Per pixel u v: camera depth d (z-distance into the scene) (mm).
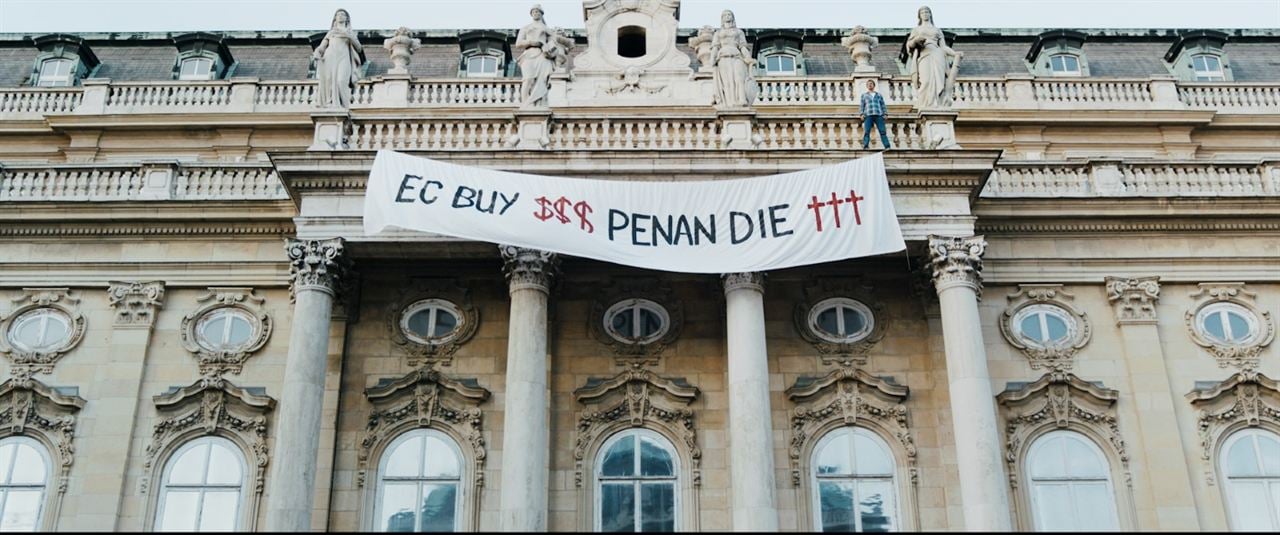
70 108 33469
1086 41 36812
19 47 36438
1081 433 25984
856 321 27312
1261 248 27750
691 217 25438
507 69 36188
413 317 27328
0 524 25062
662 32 33062
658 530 25312
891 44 37094
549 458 25797
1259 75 35750
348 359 26781
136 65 36031
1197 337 26828
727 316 25859
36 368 26531
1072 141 33094
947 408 26141
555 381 26594
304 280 25531
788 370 26703
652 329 27219
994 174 28219
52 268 27484
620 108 31719
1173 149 33000
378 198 25234
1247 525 25062
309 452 24000
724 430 26156
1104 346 26797
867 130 27047
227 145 32969
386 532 25234
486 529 25234
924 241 26031
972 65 36094
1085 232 27797
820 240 25031
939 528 25156
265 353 26875
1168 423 25812
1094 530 25062
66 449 25688
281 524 23156
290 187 26438
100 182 28438
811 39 36844
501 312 27344
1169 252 27641
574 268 27172
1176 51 36250
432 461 25938
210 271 27625
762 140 27312
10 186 28328
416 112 32594
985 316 27078
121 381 26359
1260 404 26094
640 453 26000
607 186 25641
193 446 25953
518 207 25312
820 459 25891
